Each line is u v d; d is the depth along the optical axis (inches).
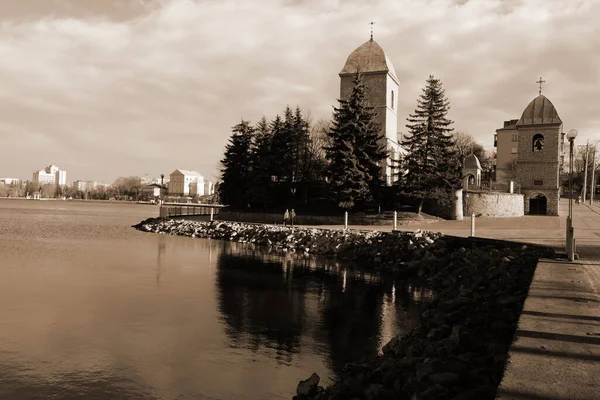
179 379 446.3
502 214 1968.5
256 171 2203.5
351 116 1882.4
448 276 928.9
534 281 490.9
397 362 410.3
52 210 4776.1
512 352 265.9
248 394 417.7
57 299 749.3
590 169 4065.0
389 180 2415.1
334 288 871.1
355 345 547.8
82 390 419.2
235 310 697.6
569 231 665.6
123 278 942.4
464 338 396.2
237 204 2401.6
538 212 2105.1
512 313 479.5
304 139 2359.7
